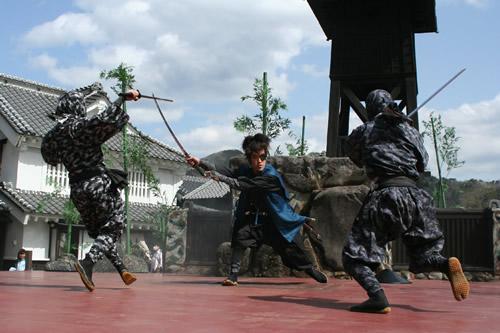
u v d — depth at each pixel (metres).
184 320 2.54
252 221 5.35
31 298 3.44
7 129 24.61
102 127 4.17
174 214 8.37
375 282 3.09
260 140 5.30
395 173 3.28
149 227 25.84
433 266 3.21
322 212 6.88
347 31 11.55
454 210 8.21
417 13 11.70
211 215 8.10
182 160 29.31
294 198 7.19
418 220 3.23
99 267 11.66
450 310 3.32
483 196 47.72
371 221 3.23
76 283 5.15
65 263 14.93
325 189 7.07
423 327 2.50
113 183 4.35
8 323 2.30
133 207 27.03
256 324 2.46
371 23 11.47
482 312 3.21
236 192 7.75
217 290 4.52
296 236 5.44
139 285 5.07
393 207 3.19
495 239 7.95
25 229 24.11
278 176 5.32
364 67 11.38
